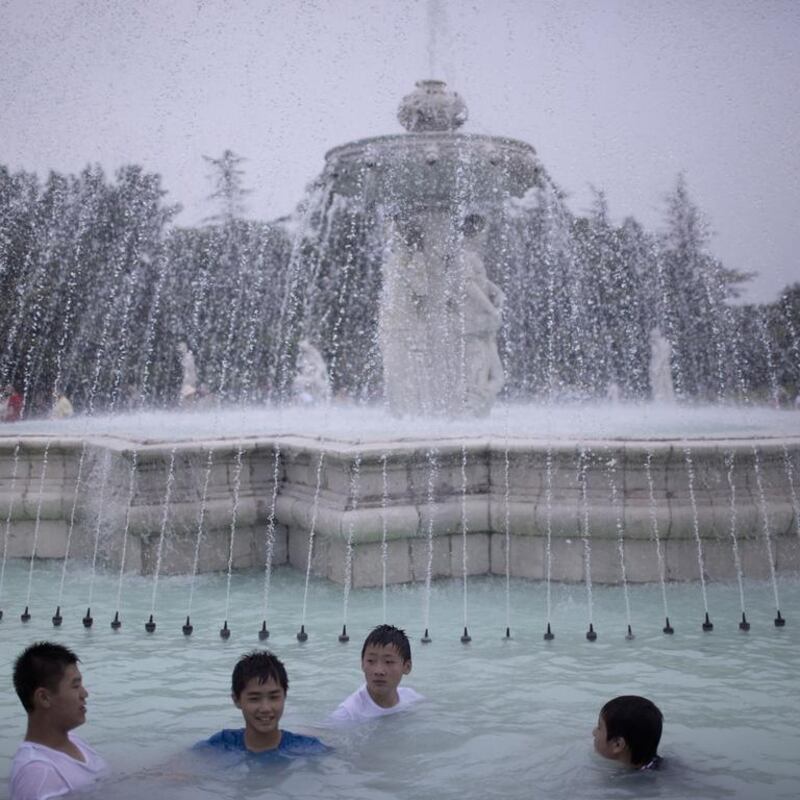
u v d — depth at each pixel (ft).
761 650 18.95
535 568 25.57
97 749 13.00
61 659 11.56
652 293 71.20
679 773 12.02
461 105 39.11
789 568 25.35
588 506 24.91
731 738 13.56
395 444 25.38
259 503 27.25
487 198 39.09
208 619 21.91
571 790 11.36
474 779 11.71
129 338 82.12
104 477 27.61
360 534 24.54
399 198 38.47
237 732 12.90
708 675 17.12
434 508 25.31
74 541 28.81
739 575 24.97
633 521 24.63
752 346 76.79
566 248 64.95
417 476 25.44
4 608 22.99
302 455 26.55
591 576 25.09
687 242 72.02
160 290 83.46
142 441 27.07
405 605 23.16
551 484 25.40
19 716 14.89
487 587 24.86
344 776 11.75
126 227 81.51
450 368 38.73
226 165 85.46
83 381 79.56
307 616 22.15
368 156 37.50
